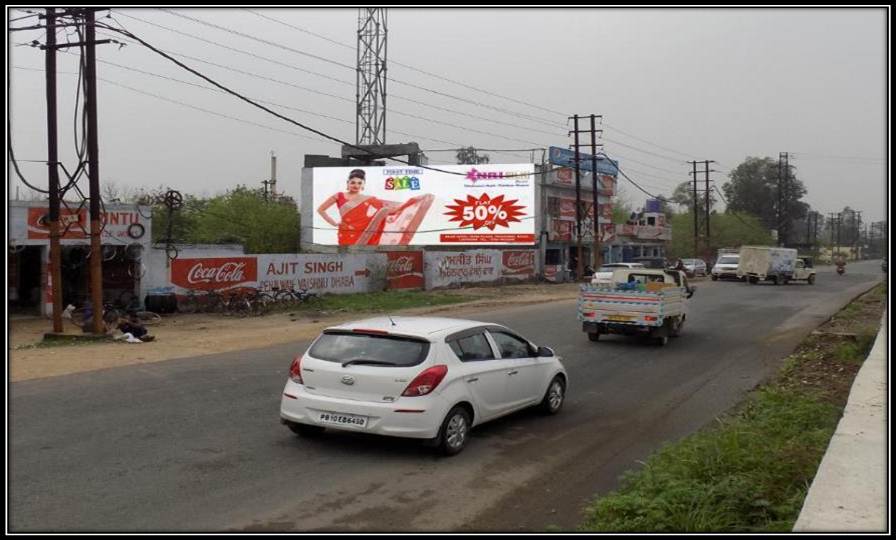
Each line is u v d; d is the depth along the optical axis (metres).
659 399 11.48
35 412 9.23
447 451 7.81
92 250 17.88
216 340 17.64
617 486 7.08
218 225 51.81
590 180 60.31
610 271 31.98
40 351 14.97
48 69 18.03
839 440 7.44
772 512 5.86
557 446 8.51
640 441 8.88
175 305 24.52
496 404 8.77
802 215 123.19
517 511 6.29
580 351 16.50
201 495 6.36
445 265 41.03
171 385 11.32
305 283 30.89
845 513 5.33
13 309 23.27
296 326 21.45
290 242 54.19
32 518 5.69
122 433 8.34
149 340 17.33
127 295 24.11
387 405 7.54
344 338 8.13
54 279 17.80
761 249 47.19
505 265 47.28
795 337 19.38
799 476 6.59
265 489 6.59
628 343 17.98
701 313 26.11
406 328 8.14
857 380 11.09
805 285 47.09
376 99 53.66
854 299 33.28
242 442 8.14
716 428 9.16
